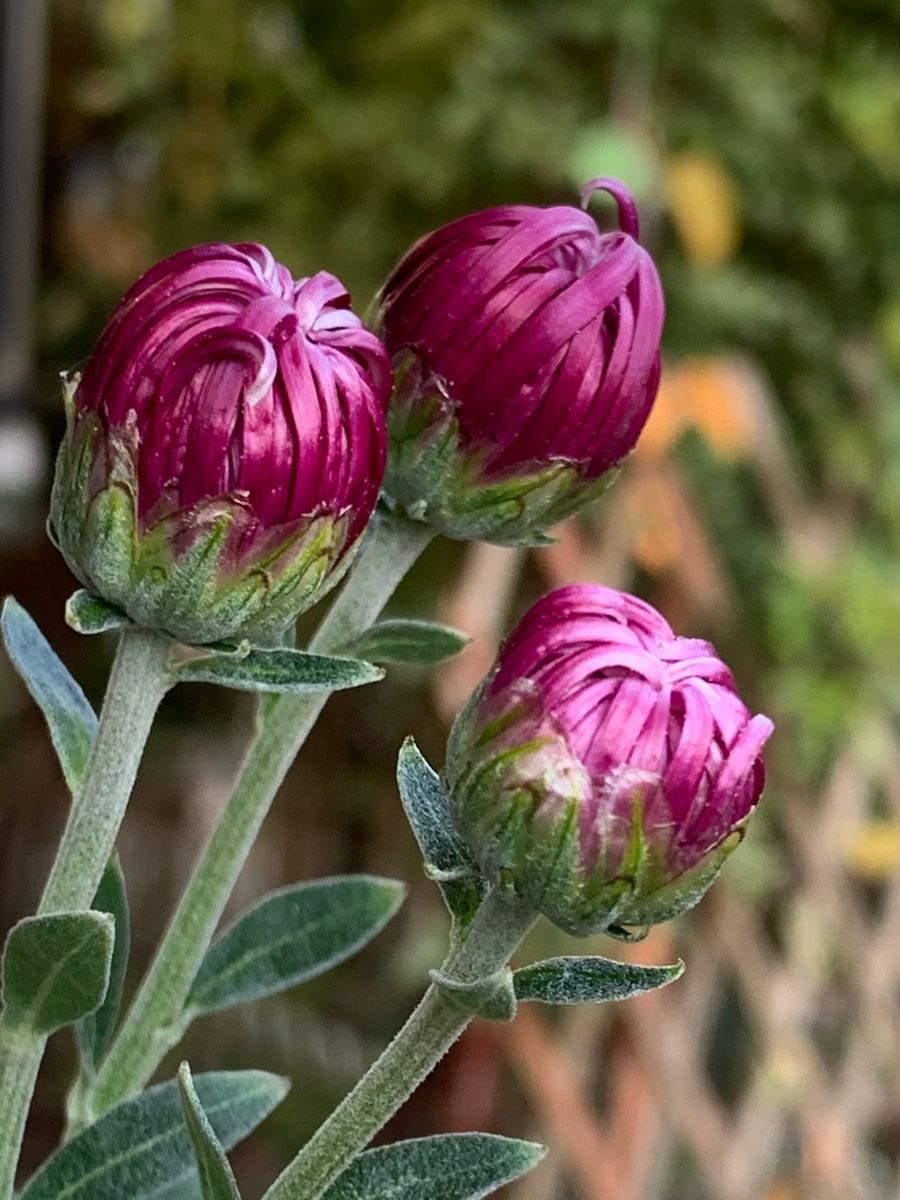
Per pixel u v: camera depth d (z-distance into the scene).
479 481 0.17
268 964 0.19
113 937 0.15
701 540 0.43
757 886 0.45
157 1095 0.18
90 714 0.18
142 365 0.15
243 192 0.44
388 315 0.17
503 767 0.15
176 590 0.15
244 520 0.15
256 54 0.44
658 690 0.15
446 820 0.16
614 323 0.17
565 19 0.43
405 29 0.42
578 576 0.40
